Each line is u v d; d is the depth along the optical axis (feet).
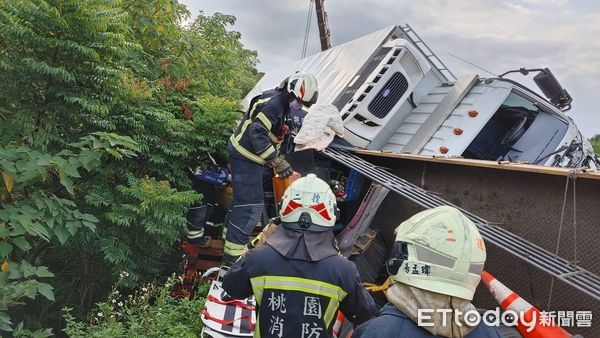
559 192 10.41
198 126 17.15
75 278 16.05
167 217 14.75
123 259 14.57
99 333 11.73
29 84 13.75
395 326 5.79
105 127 14.78
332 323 8.00
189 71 21.31
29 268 10.91
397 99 17.71
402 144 18.07
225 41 28.32
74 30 13.69
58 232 11.83
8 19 12.85
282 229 8.32
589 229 9.82
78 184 15.57
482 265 5.75
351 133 17.22
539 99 18.84
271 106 14.02
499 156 19.11
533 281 10.76
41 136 13.55
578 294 10.00
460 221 5.82
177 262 17.79
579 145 19.85
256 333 8.04
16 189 13.89
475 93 17.87
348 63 20.11
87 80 14.30
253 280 7.98
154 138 16.07
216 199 17.70
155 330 12.25
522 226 11.02
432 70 19.19
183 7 21.29
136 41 18.56
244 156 14.17
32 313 15.05
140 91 15.62
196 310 13.24
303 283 7.80
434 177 13.39
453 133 17.33
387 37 19.01
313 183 8.27
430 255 5.63
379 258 13.85
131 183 15.03
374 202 13.26
